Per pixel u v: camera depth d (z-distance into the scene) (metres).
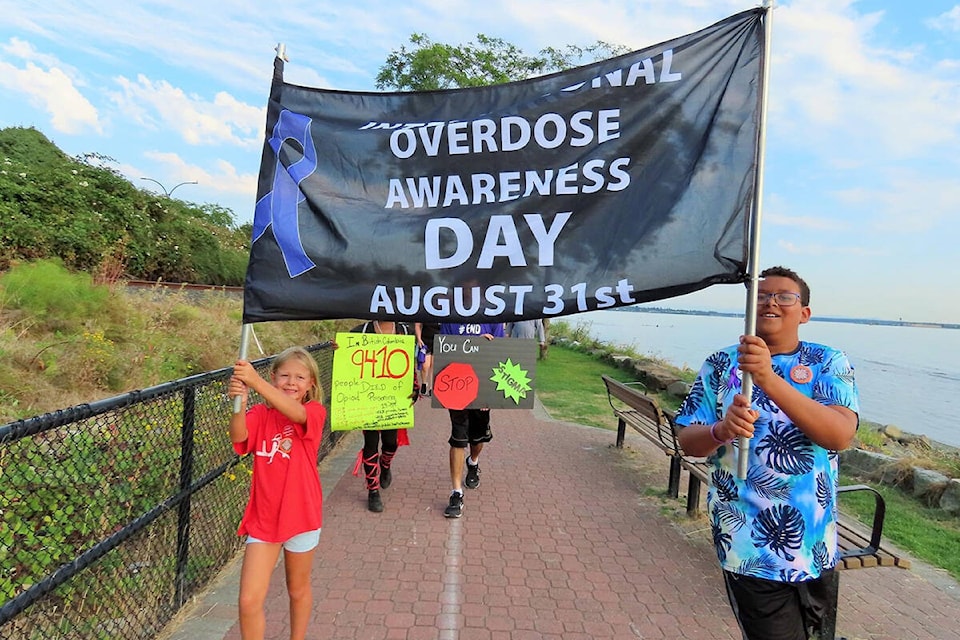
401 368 4.58
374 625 3.19
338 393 4.50
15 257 9.91
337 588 3.58
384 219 2.84
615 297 2.61
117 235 13.42
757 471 2.05
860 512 5.38
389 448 5.18
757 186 2.21
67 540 2.87
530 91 2.86
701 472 4.75
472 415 5.14
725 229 2.54
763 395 2.08
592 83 2.76
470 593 3.58
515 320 2.71
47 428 2.25
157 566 3.18
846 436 1.90
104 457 2.95
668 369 12.92
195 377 3.41
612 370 14.51
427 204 2.85
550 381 12.45
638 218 2.64
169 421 3.30
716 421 2.22
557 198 2.74
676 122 2.67
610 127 2.73
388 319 2.79
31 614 2.58
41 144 17.67
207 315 9.50
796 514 2.01
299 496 2.60
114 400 2.65
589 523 4.76
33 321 6.27
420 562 3.96
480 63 16.89
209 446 3.75
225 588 3.54
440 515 4.81
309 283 2.83
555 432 7.95
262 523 2.57
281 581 3.65
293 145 2.96
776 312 2.14
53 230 10.96
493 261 2.75
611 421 8.88
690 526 4.76
